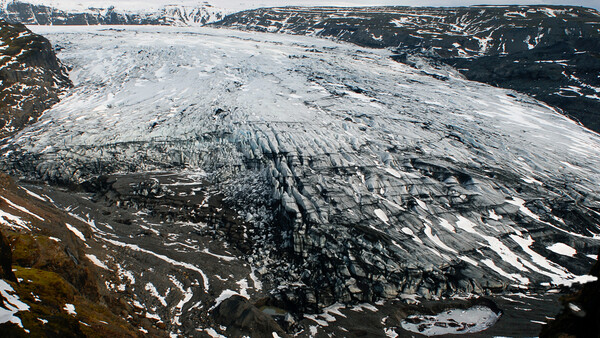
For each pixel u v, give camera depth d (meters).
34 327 11.03
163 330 19.67
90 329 13.49
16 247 16.84
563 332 10.50
